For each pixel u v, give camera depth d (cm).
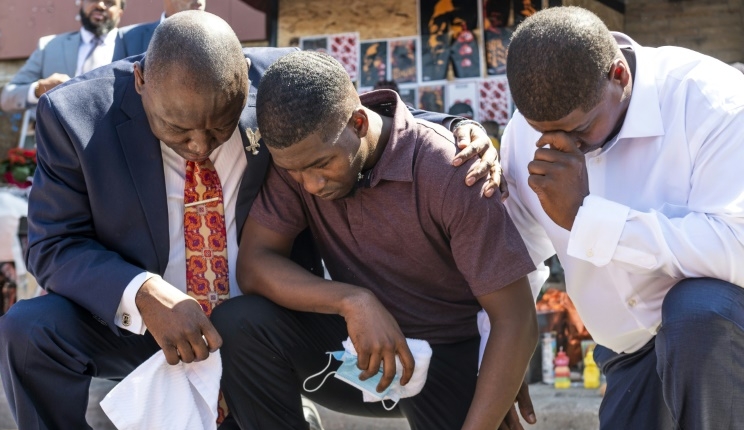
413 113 320
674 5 763
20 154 618
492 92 720
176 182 320
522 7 713
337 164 269
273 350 295
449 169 283
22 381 294
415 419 315
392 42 733
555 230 304
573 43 258
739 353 257
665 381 263
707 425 259
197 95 270
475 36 720
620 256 273
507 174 320
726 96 279
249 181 309
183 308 284
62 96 305
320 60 267
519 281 288
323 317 316
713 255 266
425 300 307
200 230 321
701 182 277
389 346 275
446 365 312
